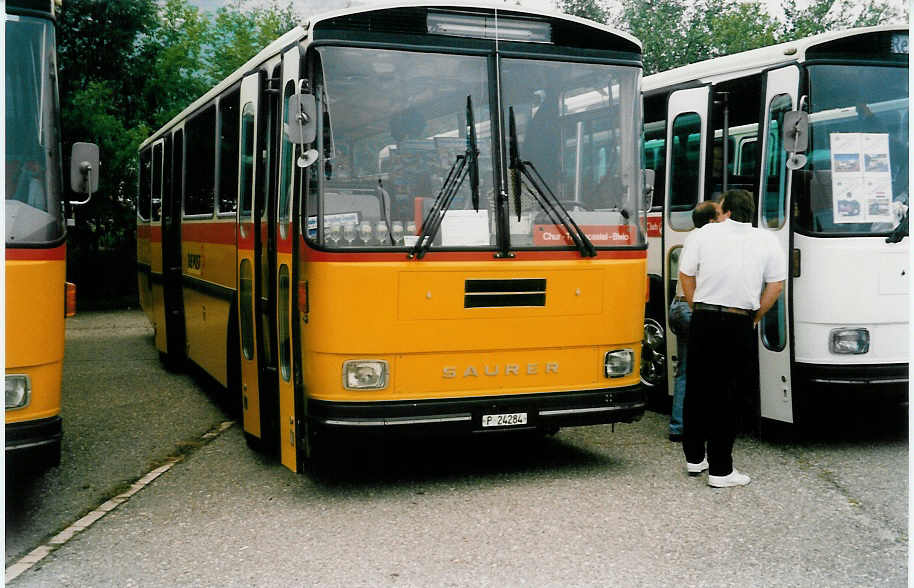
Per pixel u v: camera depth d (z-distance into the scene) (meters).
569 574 4.78
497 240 6.14
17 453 5.03
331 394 5.91
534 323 6.24
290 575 4.83
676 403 7.69
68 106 21.17
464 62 6.23
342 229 5.91
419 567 4.91
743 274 6.20
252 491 6.44
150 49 23.00
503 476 6.73
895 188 7.23
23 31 5.36
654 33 30.62
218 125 8.90
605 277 6.43
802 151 6.73
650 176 7.01
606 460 7.14
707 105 8.20
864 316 7.07
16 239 5.08
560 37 6.47
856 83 7.26
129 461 7.39
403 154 6.04
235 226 7.98
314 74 5.99
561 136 6.39
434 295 5.99
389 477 6.75
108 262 23.75
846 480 6.47
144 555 5.17
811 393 7.10
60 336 5.27
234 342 8.18
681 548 5.14
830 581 4.64
